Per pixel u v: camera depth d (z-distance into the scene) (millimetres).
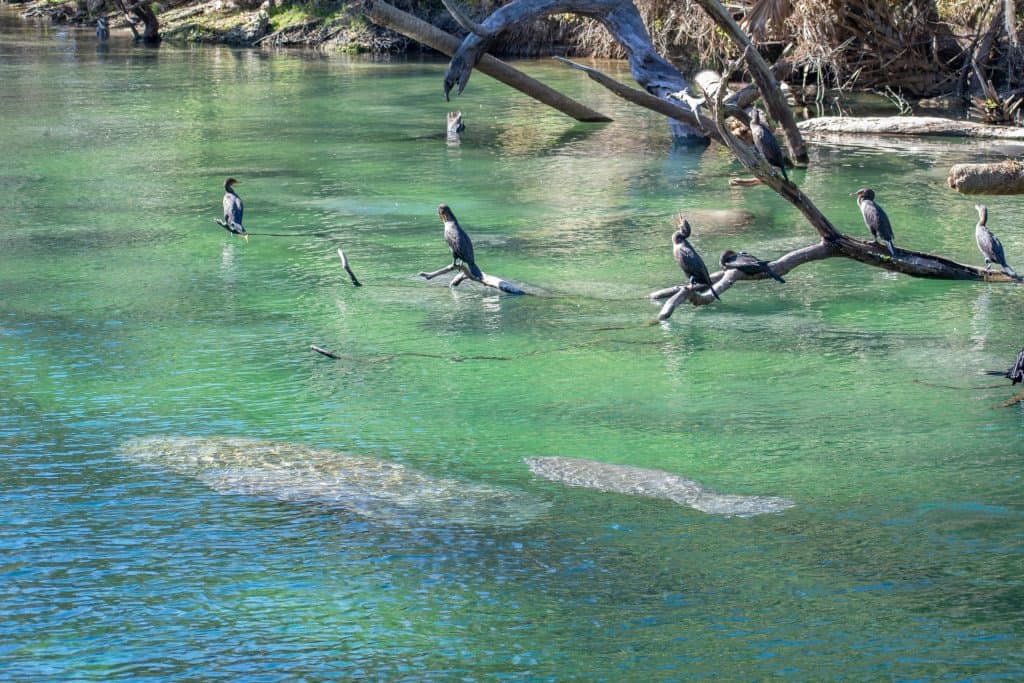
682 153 25234
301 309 14180
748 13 29406
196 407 11055
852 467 9727
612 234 17984
